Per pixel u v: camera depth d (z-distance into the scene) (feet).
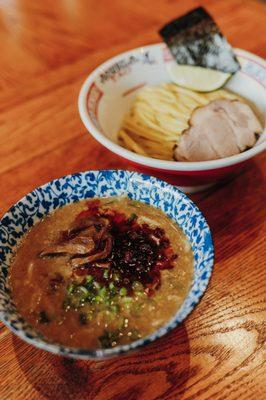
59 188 1.16
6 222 1.06
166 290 0.99
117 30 2.15
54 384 0.97
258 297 1.11
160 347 1.02
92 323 0.95
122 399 0.94
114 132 1.52
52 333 0.94
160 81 1.68
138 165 1.22
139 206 1.18
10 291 1.00
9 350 1.02
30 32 2.18
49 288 1.01
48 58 1.98
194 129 1.43
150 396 0.94
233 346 1.02
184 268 1.02
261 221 1.30
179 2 2.32
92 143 1.56
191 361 1.00
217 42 1.58
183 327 1.05
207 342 1.03
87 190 1.19
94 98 1.45
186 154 1.37
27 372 0.99
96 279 1.02
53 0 2.43
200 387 0.95
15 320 0.87
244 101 1.57
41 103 1.73
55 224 1.14
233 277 1.16
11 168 1.47
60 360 1.00
